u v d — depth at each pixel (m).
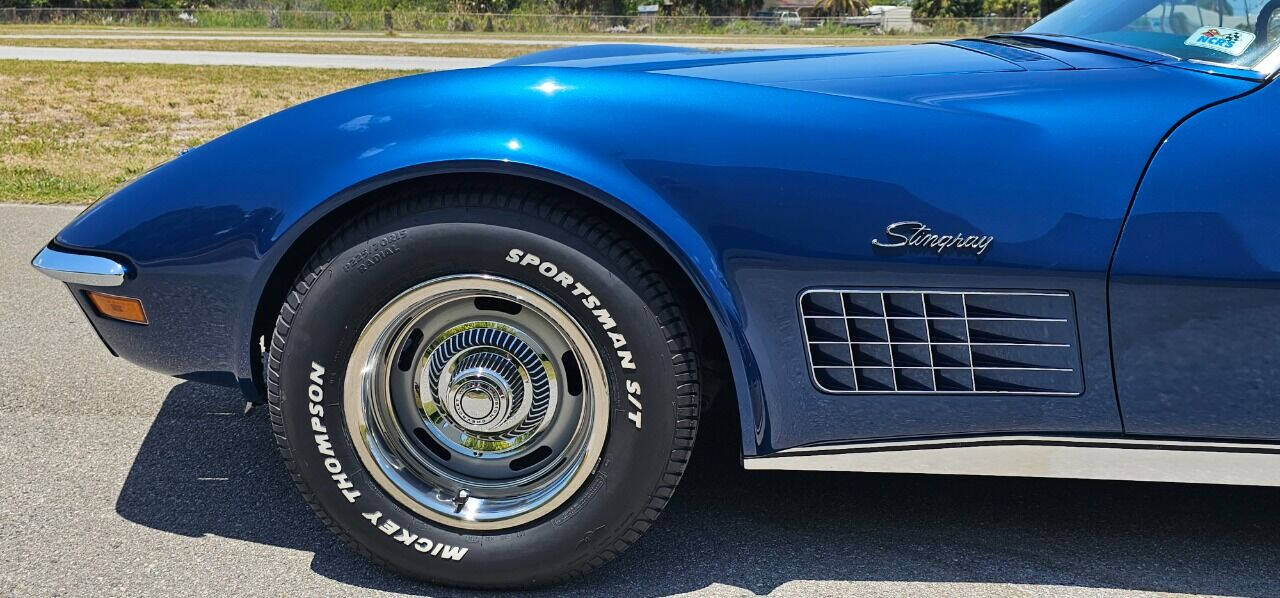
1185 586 1.91
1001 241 1.60
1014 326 1.65
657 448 1.73
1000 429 1.72
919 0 63.66
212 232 1.77
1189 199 1.57
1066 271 1.60
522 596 1.86
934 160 1.62
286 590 1.86
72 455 2.45
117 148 8.92
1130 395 1.67
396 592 1.86
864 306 1.67
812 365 1.71
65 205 5.96
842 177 1.62
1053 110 1.65
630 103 1.68
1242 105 1.61
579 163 1.64
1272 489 2.30
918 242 1.62
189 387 2.94
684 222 1.64
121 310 1.88
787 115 1.66
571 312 1.69
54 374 3.04
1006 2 59.81
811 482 2.30
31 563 1.93
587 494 1.77
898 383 1.70
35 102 12.67
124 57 22.53
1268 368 1.62
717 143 1.64
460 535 1.81
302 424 1.78
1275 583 1.92
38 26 44.34
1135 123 1.62
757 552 2.02
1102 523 2.14
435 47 29.92
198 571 1.92
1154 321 1.62
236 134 1.81
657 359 1.69
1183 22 1.87
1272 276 1.57
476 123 1.67
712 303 1.66
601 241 1.66
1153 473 1.72
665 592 1.88
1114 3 2.15
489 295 1.72
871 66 1.90
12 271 4.31
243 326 1.82
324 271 1.70
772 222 1.64
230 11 47.81
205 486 2.29
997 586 1.91
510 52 27.55
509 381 1.80
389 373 1.82
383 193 1.73
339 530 1.85
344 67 20.84
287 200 1.73
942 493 2.27
